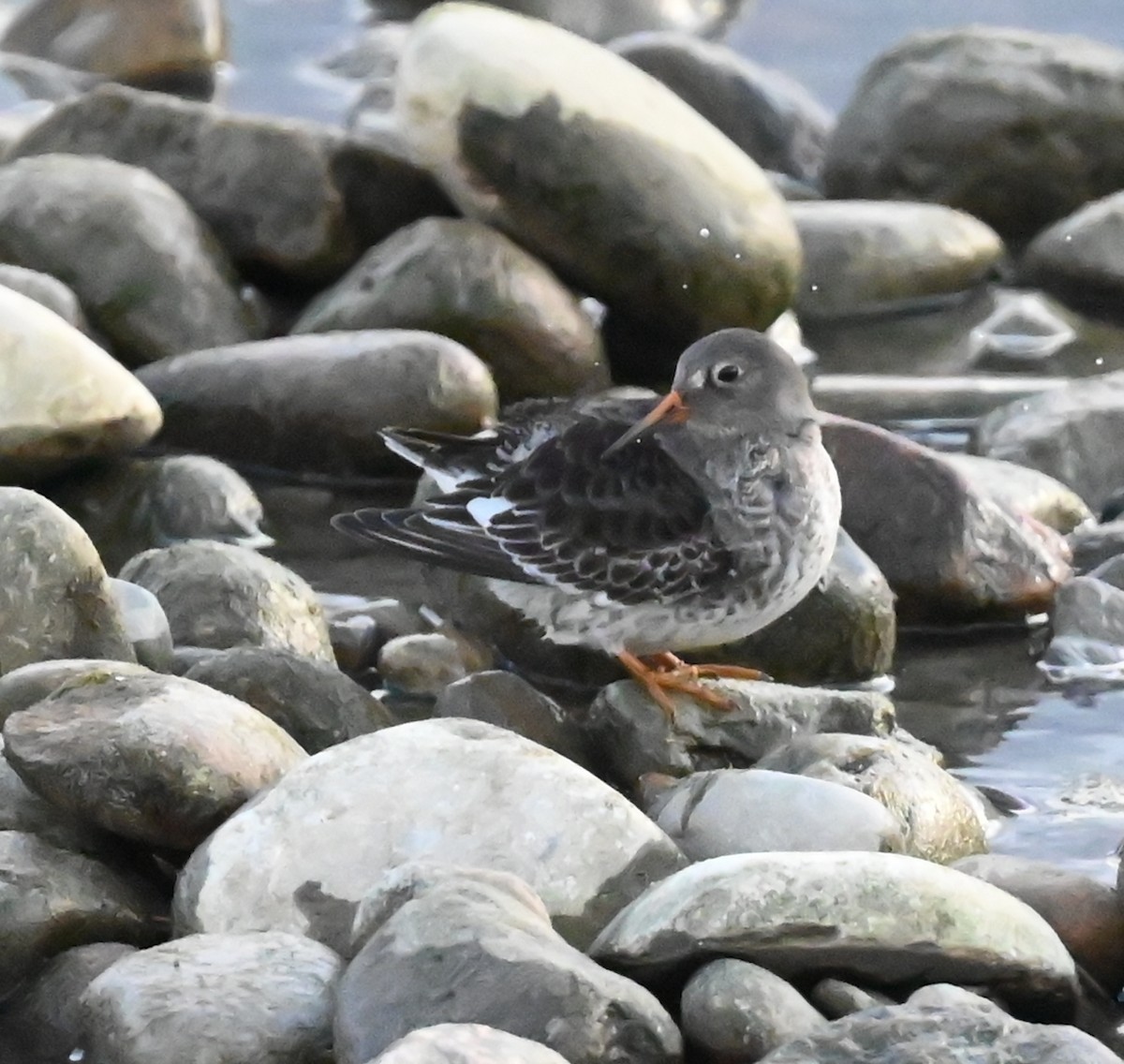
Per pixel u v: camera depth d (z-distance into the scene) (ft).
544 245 53.47
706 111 70.69
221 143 54.95
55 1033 26.91
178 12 75.92
